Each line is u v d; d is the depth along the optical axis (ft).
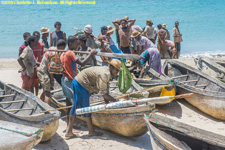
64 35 75.51
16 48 140.97
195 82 67.26
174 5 264.93
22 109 47.29
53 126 41.32
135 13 227.61
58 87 61.36
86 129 49.55
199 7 255.50
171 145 33.42
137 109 41.39
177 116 56.85
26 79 56.03
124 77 43.86
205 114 58.59
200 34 167.73
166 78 60.23
